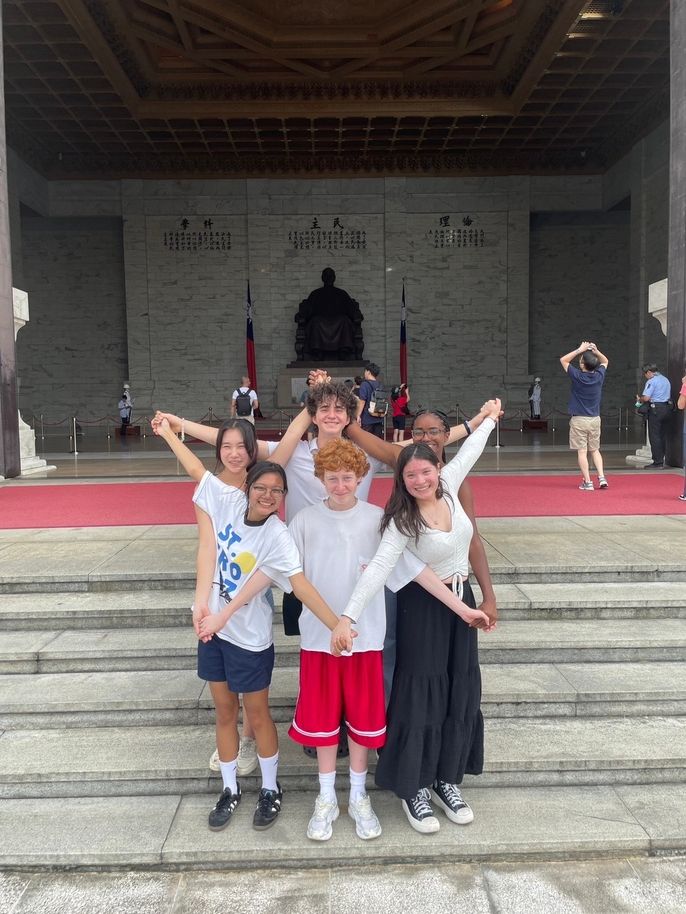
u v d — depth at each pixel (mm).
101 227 25578
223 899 2777
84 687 3904
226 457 3100
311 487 3377
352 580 2961
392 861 2971
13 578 4785
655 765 3396
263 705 3057
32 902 2777
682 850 3016
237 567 2943
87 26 15867
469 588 3123
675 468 10250
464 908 2717
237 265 24625
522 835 3023
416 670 2955
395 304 24766
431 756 3002
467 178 24562
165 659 4133
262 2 17344
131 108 20203
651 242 21969
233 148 23125
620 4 15609
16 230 21781
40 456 14664
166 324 24688
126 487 9141
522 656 4176
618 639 4168
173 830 3088
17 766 3391
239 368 24812
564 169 24547
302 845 2969
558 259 26250
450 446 15047
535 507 7219
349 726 2992
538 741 3551
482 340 24953
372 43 18359
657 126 21031
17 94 19453
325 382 3209
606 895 2779
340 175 24453
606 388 26359
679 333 10211
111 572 4824
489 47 19250
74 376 26094
